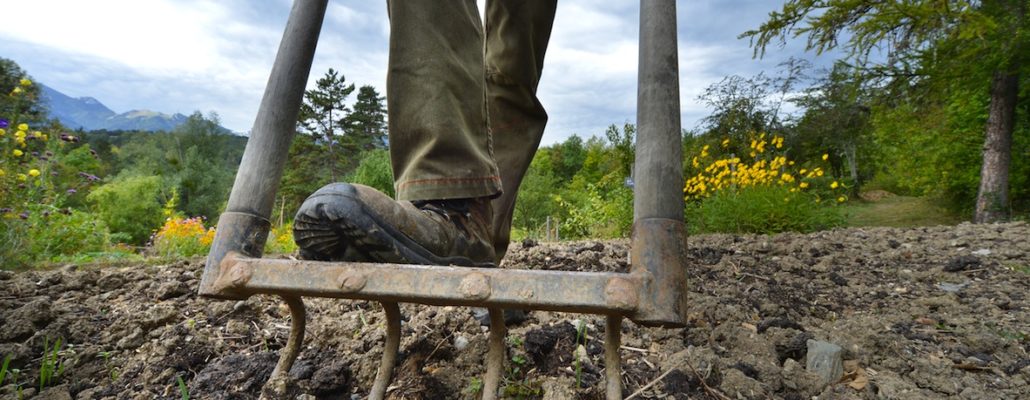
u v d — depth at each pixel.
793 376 1.62
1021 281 3.07
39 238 4.60
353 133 46.84
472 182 1.30
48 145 5.08
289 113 1.17
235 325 1.82
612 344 1.12
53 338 1.69
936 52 9.62
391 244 1.07
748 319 2.22
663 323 0.90
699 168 8.91
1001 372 1.85
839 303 2.66
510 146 1.77
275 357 1.54
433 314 1.87
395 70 1.31
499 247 1.76
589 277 0.92
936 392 1.69
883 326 2.27
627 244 4.00
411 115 1.29
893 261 3.58
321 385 1.36
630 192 8.87
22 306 1.85
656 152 1.00
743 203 6.23
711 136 14.92
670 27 1.08
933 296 2.81
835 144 14.52
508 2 1.64
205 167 40.84
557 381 1.42
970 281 3.10
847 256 3.69
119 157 50.81
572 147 43.53
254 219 1.10
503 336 1.28
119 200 20.19
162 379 1.50
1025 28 8.38
